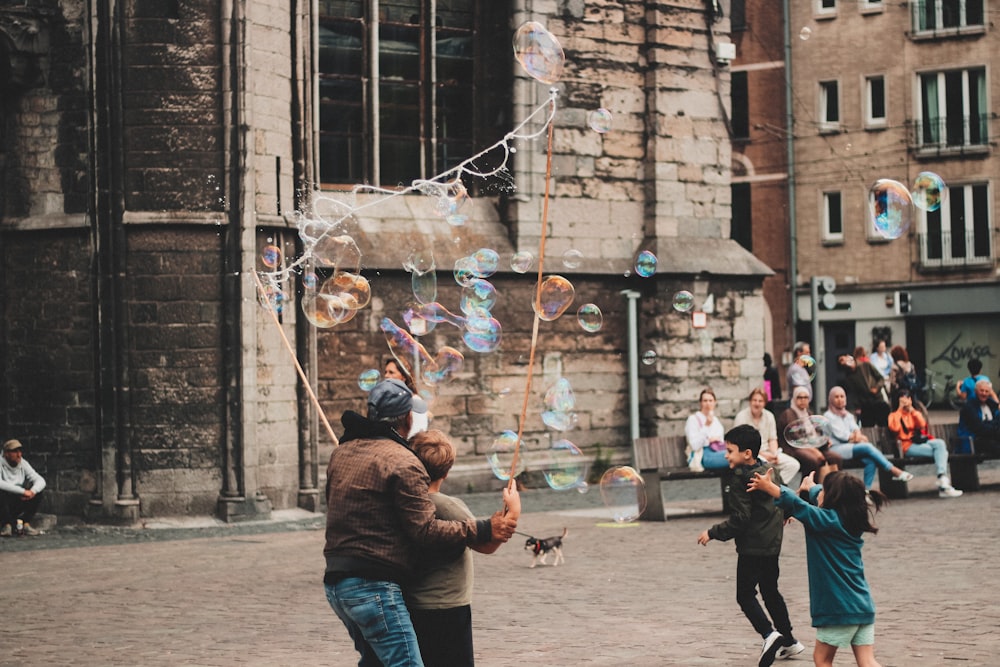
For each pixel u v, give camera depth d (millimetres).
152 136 19781
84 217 19938
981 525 16781
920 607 11344
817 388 33406
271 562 15703
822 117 48812
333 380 22062
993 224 46750
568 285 12906
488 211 24141
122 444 19688
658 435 24828
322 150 22844
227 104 19844
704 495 22141
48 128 20281
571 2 24359
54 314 20203
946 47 47031
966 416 21516
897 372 26422
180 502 19734
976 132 46906
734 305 25734
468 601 7082
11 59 20016
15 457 19062
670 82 25172
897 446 20922
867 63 48094
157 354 19750
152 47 19781
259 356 20109
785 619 9695
